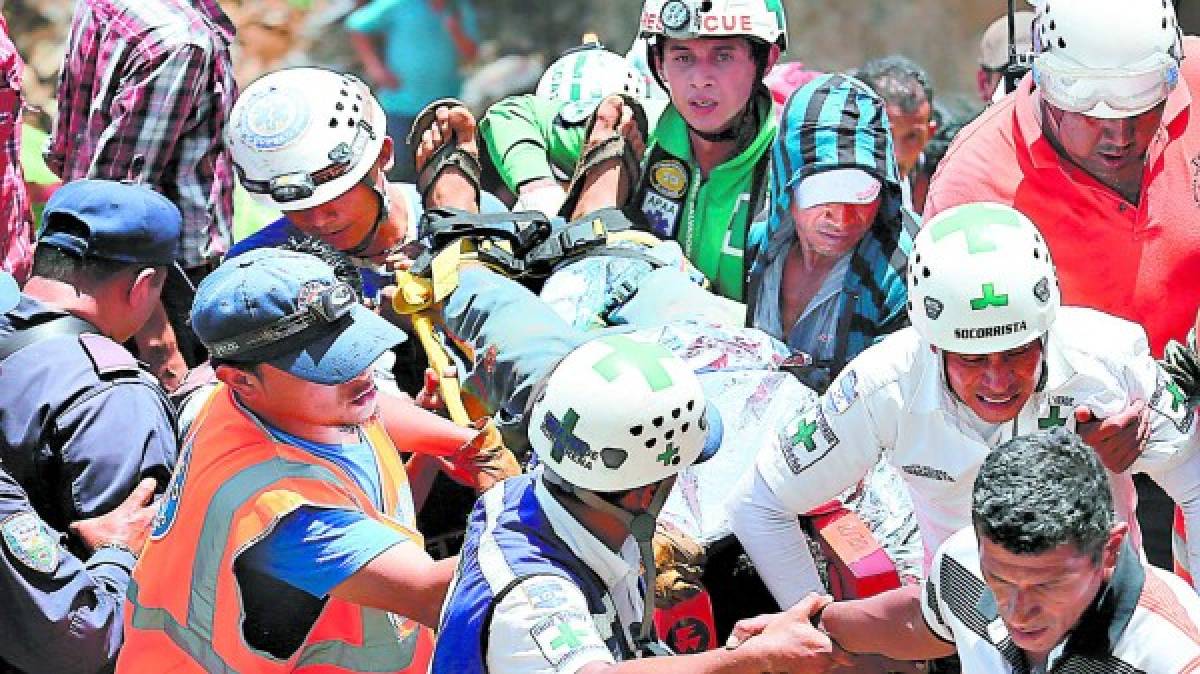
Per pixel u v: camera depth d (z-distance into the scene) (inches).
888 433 476.1
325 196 588.4
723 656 399.2
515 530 411.5
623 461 400.2
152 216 533.0
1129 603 353.4
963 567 379.9
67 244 525.7
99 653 486.0
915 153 900.6
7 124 732.0
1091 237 581.6
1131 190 579.5
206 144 721.6
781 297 596.1
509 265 585.6
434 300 571.2
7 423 509.7
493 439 530.0
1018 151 586.2
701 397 412.8
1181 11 921.5
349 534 432.1
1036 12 557.6
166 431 522.9
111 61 708.0
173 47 699.4
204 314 439.5
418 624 470.3
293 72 607.5
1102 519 345.7
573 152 692.7
